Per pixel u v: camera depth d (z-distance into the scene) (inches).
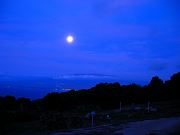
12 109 2320.4
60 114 2052.2
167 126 1266.0
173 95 3449.8
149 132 1176.2
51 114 2046.0
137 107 2731.3
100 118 2043.6
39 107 2753.4
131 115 2188.7
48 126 1624.0
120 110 2598.4
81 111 2578.7
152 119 1914.4
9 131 1496.1
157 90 3518.7
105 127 1553.9
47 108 2780.5
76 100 3024.1
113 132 1336.1
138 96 3380.9
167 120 1702.8
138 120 1891.0
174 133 1079.6
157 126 1386.6
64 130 1478.8
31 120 1969.7
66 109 2787.9
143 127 1437.0
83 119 1937.7
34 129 1560.0
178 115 2133.4
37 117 2049.7
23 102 2753.4
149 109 2502.5
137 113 2326.5
